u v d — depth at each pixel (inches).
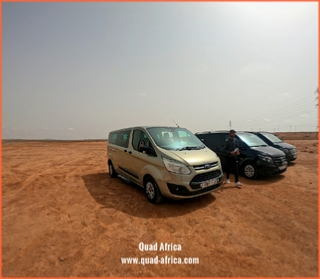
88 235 148.6
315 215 178.7
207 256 124.6
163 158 197.3
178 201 214.8
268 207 196.7
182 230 155.5
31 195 236.5
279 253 126.6
